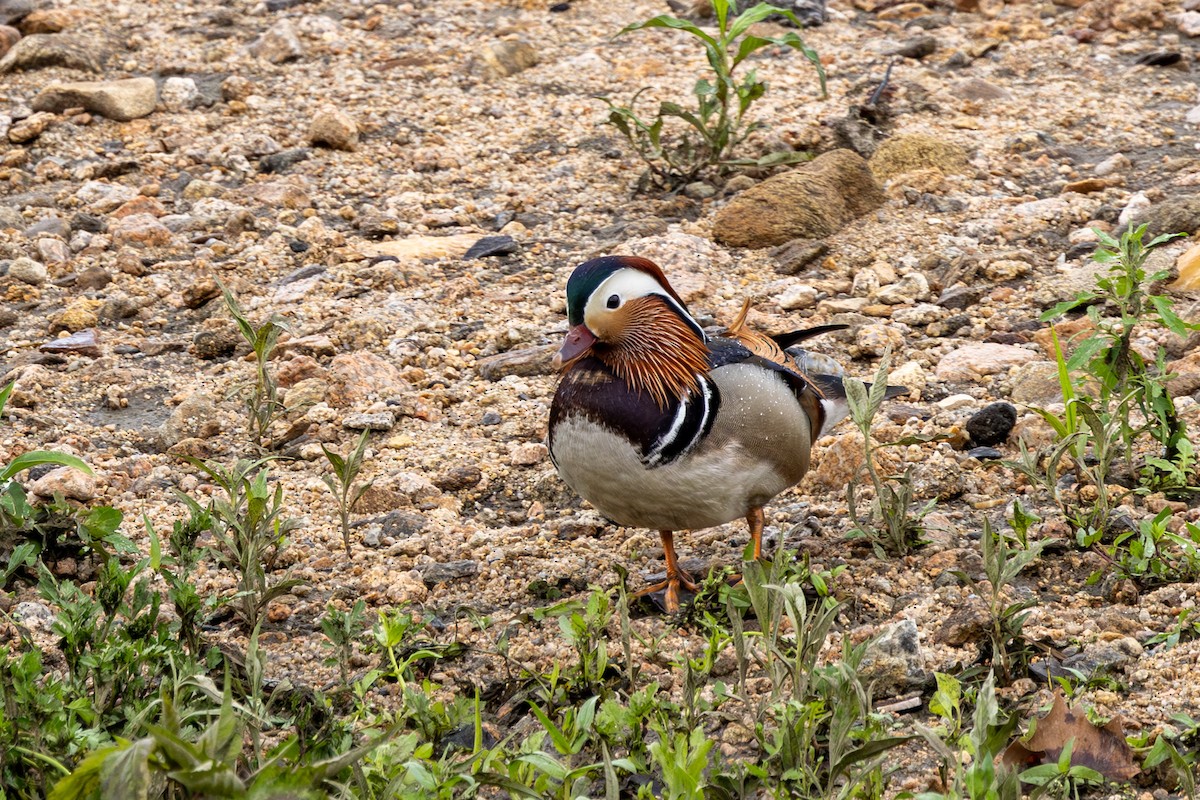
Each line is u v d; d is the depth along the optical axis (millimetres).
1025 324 13406
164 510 10750
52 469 11273
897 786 7223
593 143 18047
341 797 6172
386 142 18125
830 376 10023
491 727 8133
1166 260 14148
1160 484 10305
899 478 9633
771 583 7598
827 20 21656
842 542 9938
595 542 10320
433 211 16516
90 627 7516
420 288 14773
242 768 7332
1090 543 9414
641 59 20172
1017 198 16125
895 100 18688
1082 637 8500
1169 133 17516
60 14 20891
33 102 18484
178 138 17969
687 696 7387
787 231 15359
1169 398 10383
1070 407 10172
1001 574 8180
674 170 17000
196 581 9664
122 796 4996
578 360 8859
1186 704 7719
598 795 7480
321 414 12258
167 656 7605
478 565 9984
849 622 8898
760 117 18250
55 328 14008
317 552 10211
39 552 9641
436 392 12719
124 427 12312
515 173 17406
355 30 21172
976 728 6262
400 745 6672
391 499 10914
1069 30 20812
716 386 8648
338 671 8688
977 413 11359
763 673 8328
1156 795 7031
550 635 9031
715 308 13984
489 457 11711
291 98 19109
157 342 13750
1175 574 9094
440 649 8781
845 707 6734
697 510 8773
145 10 21641
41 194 16688
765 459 8812
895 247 15211
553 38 21094
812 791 7012
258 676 7203
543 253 15547
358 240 15812
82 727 7141
